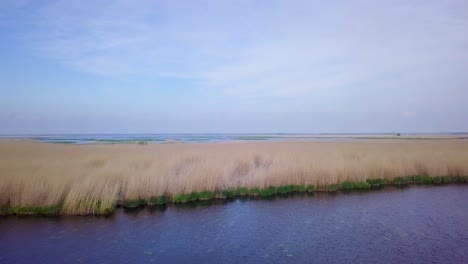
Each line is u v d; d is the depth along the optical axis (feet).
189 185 56.49
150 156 92.99
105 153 104.58
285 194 61.16
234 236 39.11
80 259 32.17
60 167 65.36
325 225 43.21
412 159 82.33
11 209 46.34
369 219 45.75
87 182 50.14
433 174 75.82
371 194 61.46
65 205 46.98
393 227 42.27
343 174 68.23
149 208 51.11
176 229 41.52
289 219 45.78
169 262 31.63
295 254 33.71
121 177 58.49
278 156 88.58
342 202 55.31
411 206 52.65
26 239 37.32
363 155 96.73
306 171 65.62
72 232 39.88
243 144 175.52
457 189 65.98
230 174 68.54
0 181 47.88
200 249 35.04
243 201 55.93
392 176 72.84
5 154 99.50
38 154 100.07
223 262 31.73
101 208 47.65
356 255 33.32
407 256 32.96
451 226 42.63
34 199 47.09
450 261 31.71
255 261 31.94
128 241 37.24
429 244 36.35
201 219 45.75
